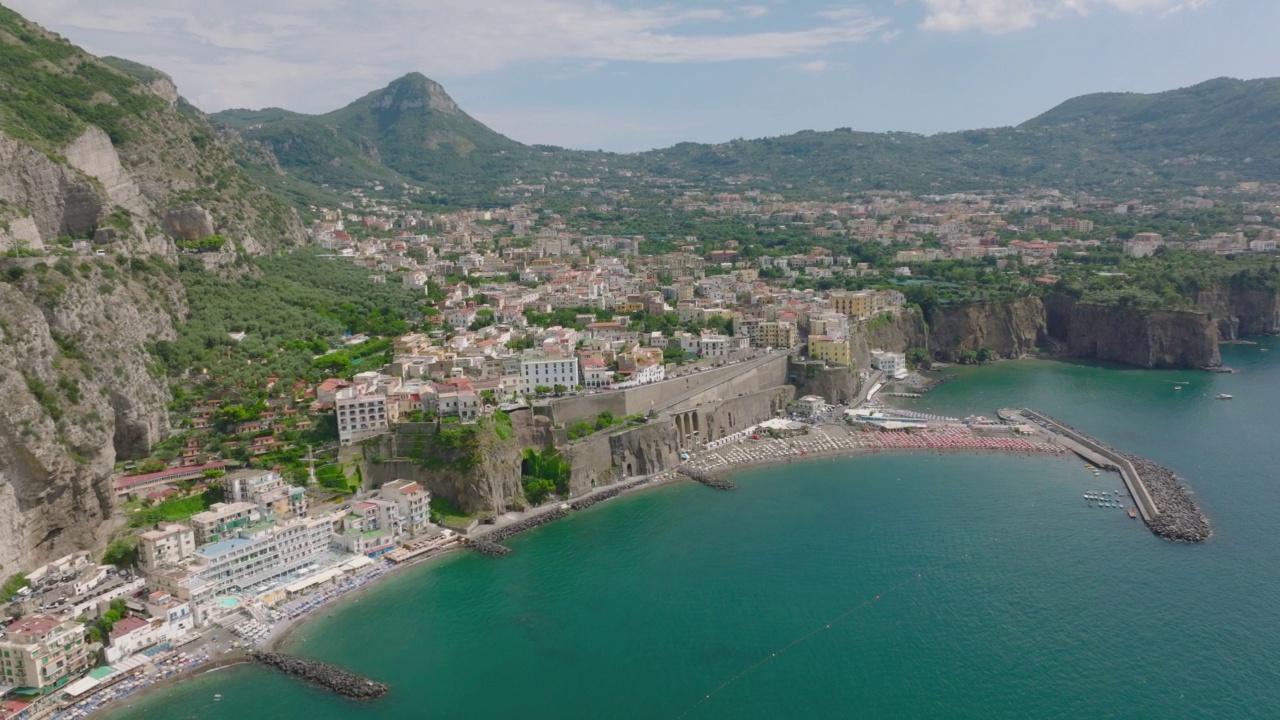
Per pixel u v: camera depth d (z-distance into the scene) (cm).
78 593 19488
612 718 16662
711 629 19775
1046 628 19375
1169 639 18762
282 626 19750
